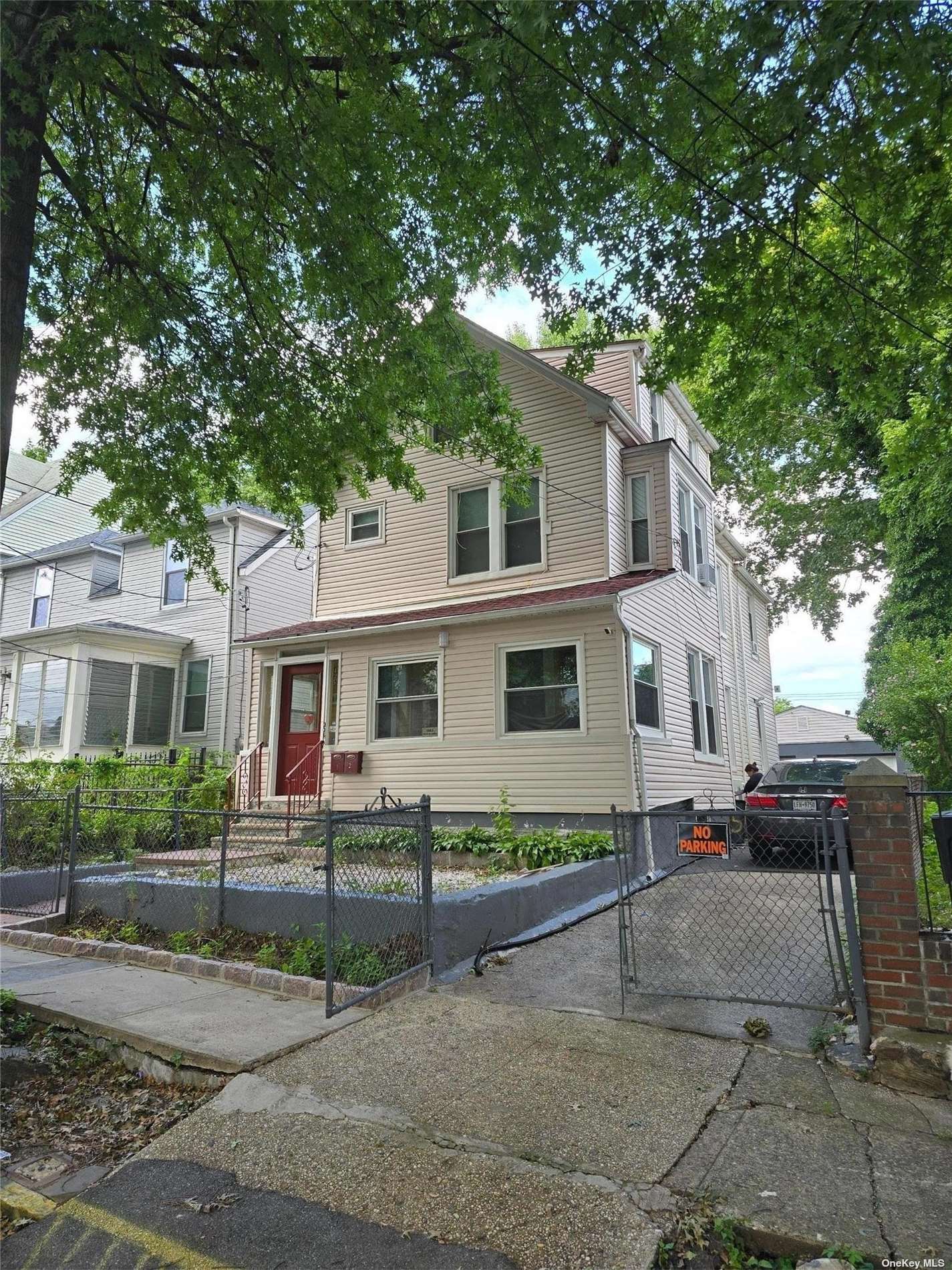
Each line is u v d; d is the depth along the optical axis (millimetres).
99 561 21828
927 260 6457
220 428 8289
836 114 5121
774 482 23422
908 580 18594
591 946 6594
